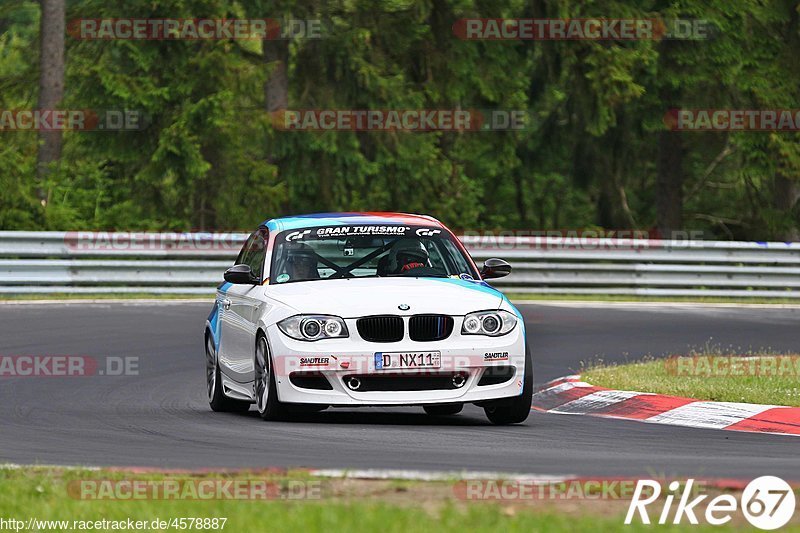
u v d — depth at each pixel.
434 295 36.47
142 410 41.12
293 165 113.62
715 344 63.78
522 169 137.38
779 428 36.25
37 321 67.94
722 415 38.31
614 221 136.12
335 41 110.62
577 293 91.56
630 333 68.31
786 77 118.69
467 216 126.62
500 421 37.34
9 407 41.66
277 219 41.97
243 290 40.09
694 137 133.00
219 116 105.75
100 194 106.56
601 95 110.44
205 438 32.97
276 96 111.88
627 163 135.00
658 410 40.38
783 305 87.06
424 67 117.12
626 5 112.62
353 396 35.31
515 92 122.38
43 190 101.00
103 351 58.03
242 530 19.98
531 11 114.81
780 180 129.50
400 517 20.56
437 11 115.62
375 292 36.44
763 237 133.62
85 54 113.62
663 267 92.19
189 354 57.88
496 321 36.28
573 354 59.25
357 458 28.88
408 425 36.69
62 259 84.62
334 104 111.56
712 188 158.50
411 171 116.00
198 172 104.69
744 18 118.25
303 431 34.25
